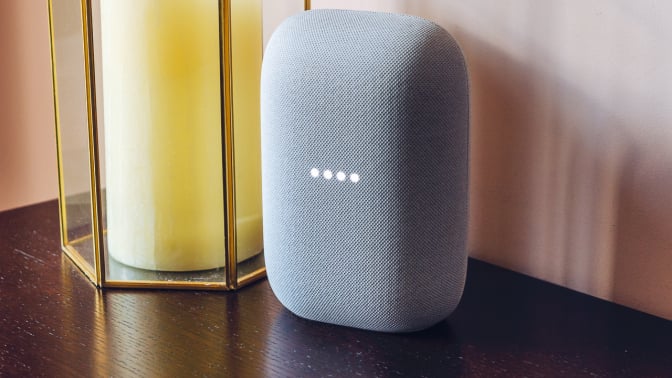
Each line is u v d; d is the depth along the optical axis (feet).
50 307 1.87
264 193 1.80
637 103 1.75
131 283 1.98
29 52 3.12
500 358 1.65
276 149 1.72
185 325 1.78
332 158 1.65
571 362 1.63
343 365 1.62
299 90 1.65
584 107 1.85
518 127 1.98
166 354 1.65
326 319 1.78
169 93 1.86
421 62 1.57
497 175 2.06
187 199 1.93
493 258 2.13
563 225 1.96
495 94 2.01
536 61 1.91
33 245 2.29
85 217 2.01
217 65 1.82
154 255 1.97
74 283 2.02
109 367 1.59
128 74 1.87
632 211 1.82
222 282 1.96
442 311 1.73
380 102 1.58
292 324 1.80
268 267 1.83
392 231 1.64
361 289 1.70
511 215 2.06
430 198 1.63
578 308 1.87
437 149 1.61
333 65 1.61
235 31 1.81
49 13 2.03
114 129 1.91
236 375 1.57
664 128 1.72
